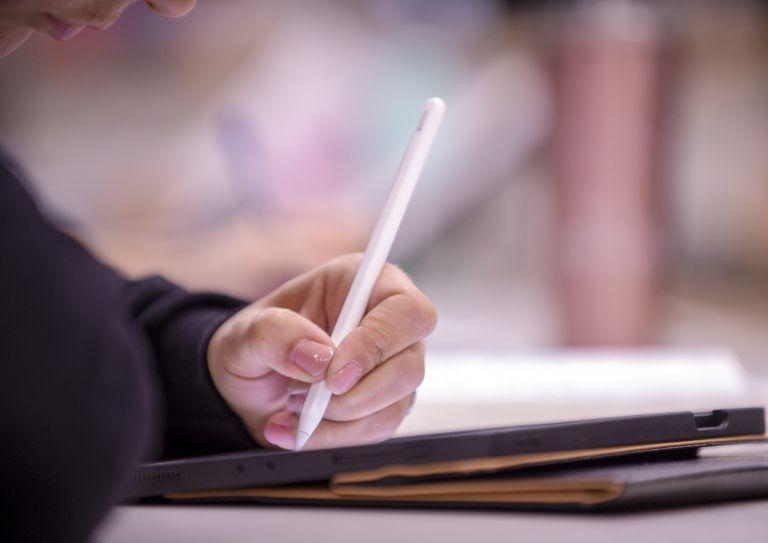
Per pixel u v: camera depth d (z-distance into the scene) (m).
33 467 0.99
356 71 10.82
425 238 10.28
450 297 10.58
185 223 10.20
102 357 1.04
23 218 1.03
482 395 2.84
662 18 6.54
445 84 10.59
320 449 1.45
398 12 11.03
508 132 10.10
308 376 1.45
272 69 10.98
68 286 1.03
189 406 1.73
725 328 9.09
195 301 1.84
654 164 6.59
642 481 1.30
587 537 1.21
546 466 1.43
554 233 6.79
